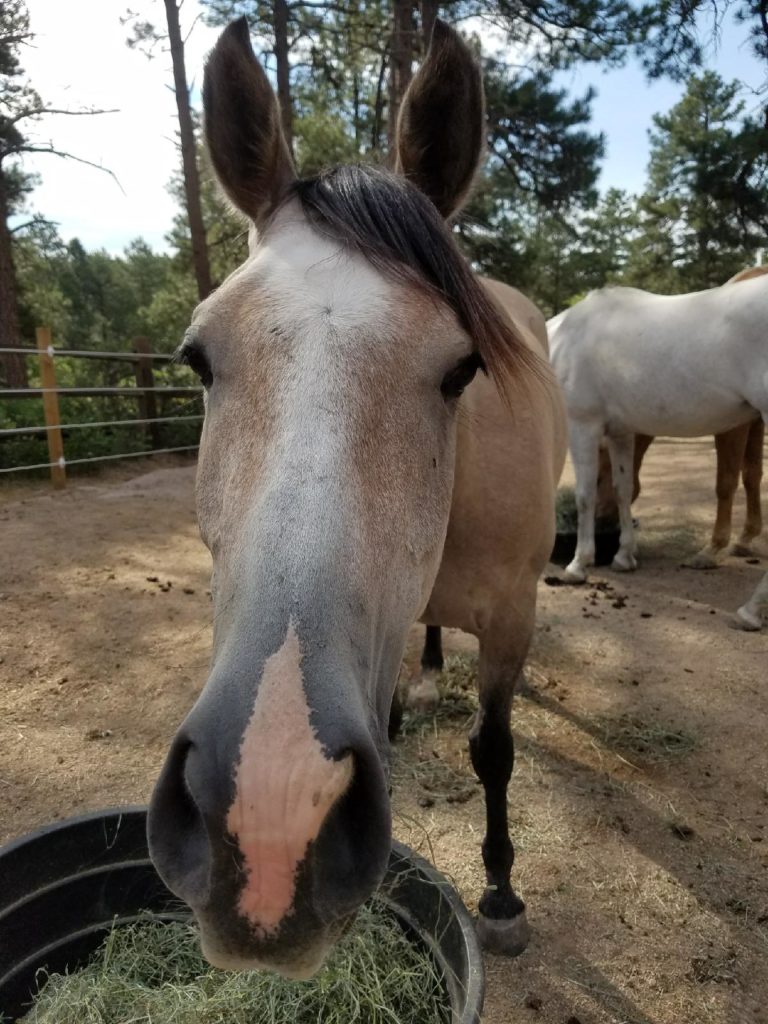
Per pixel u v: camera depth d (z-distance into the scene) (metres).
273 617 1.01
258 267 1.35
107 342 47.69
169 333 24.34
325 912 0.97
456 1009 1.54
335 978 1.78
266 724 0.95
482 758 2.24
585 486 5.25
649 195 32.34
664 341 4.73
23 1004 1.89
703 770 3.03
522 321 2.89
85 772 2.97
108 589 5.00
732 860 2.52
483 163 1.68
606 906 2.31
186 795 1.04
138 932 2.07
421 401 1.29
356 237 1.33
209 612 4.64
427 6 10.03
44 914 1.95
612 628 4.43
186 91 11.80
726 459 5.45
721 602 4.90
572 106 13.68
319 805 0.94
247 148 1.66
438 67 1.64
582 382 5.21
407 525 1.25
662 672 3.87
